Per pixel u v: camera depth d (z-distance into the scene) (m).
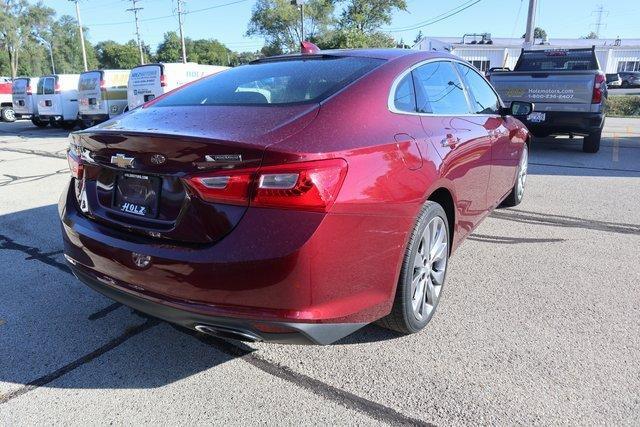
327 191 2.14
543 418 2.32
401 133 2.73
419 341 2.98
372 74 2.92
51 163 9.73
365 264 2.37
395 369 2.72
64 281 3.91
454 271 4.02
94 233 2.63
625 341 2.95
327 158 2.19
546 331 3.07
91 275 2.70
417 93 3.17
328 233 2.15
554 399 2.44
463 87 3.96
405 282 2.73
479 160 3.75
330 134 2.34
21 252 4.55
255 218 2.13
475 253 4.41
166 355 2.91
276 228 2.11
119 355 2.91
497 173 4.40
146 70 13.91
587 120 8.94
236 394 2.55
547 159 9.23
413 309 2.89
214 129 2.36
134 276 2.43
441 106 3.43
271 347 2.98
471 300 3.50
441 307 3.40
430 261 3.06
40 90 18.33
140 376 2.71
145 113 3.00
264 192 2.10
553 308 3.37
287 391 2.57
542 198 6.31
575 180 7.36
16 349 2.97
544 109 9.20
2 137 15.75
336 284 2.25
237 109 2.69
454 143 3.23
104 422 2.36
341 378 2.66
